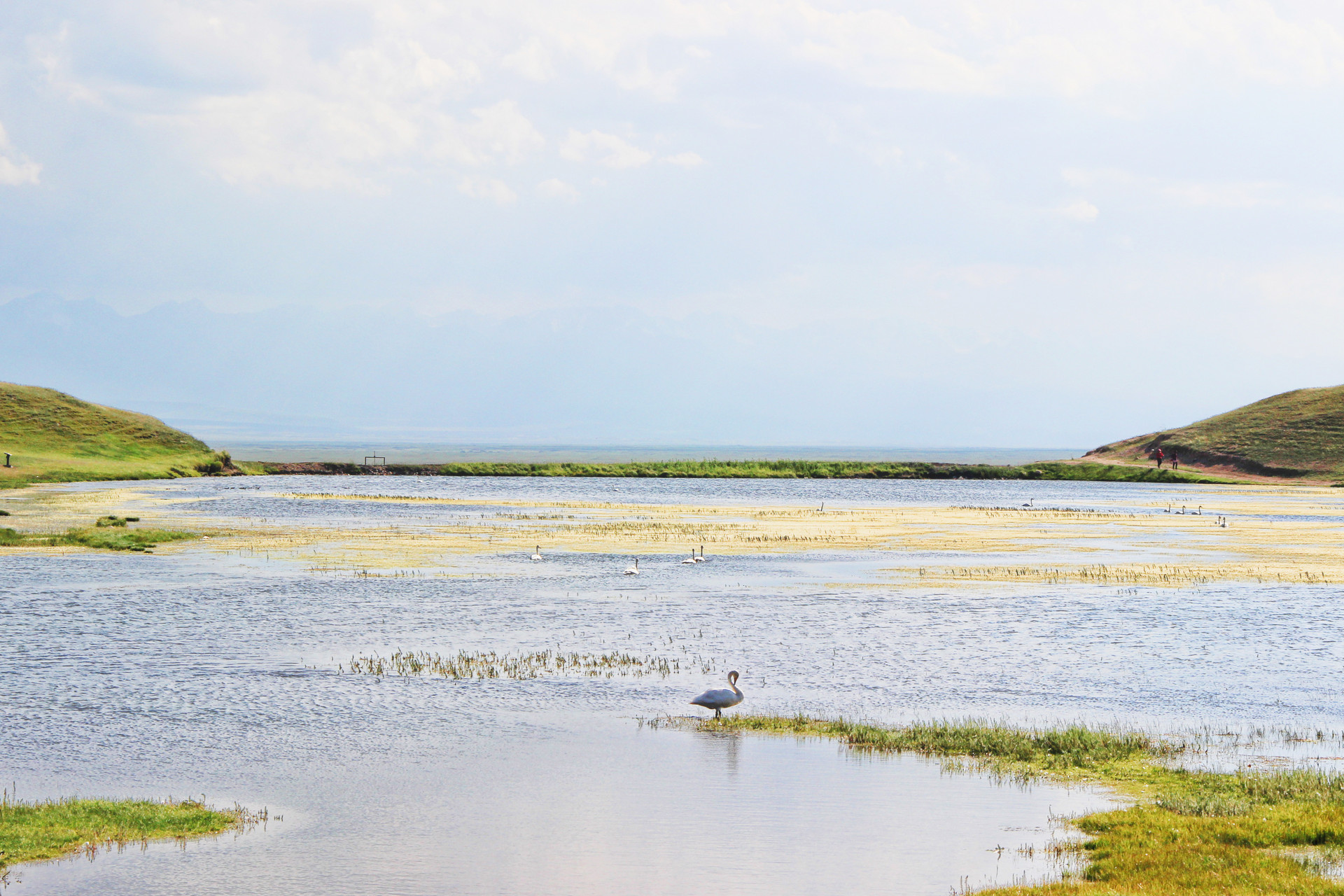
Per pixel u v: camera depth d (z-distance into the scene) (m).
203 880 15.37
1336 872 14.77
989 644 35.38
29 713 25.55
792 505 111.19
